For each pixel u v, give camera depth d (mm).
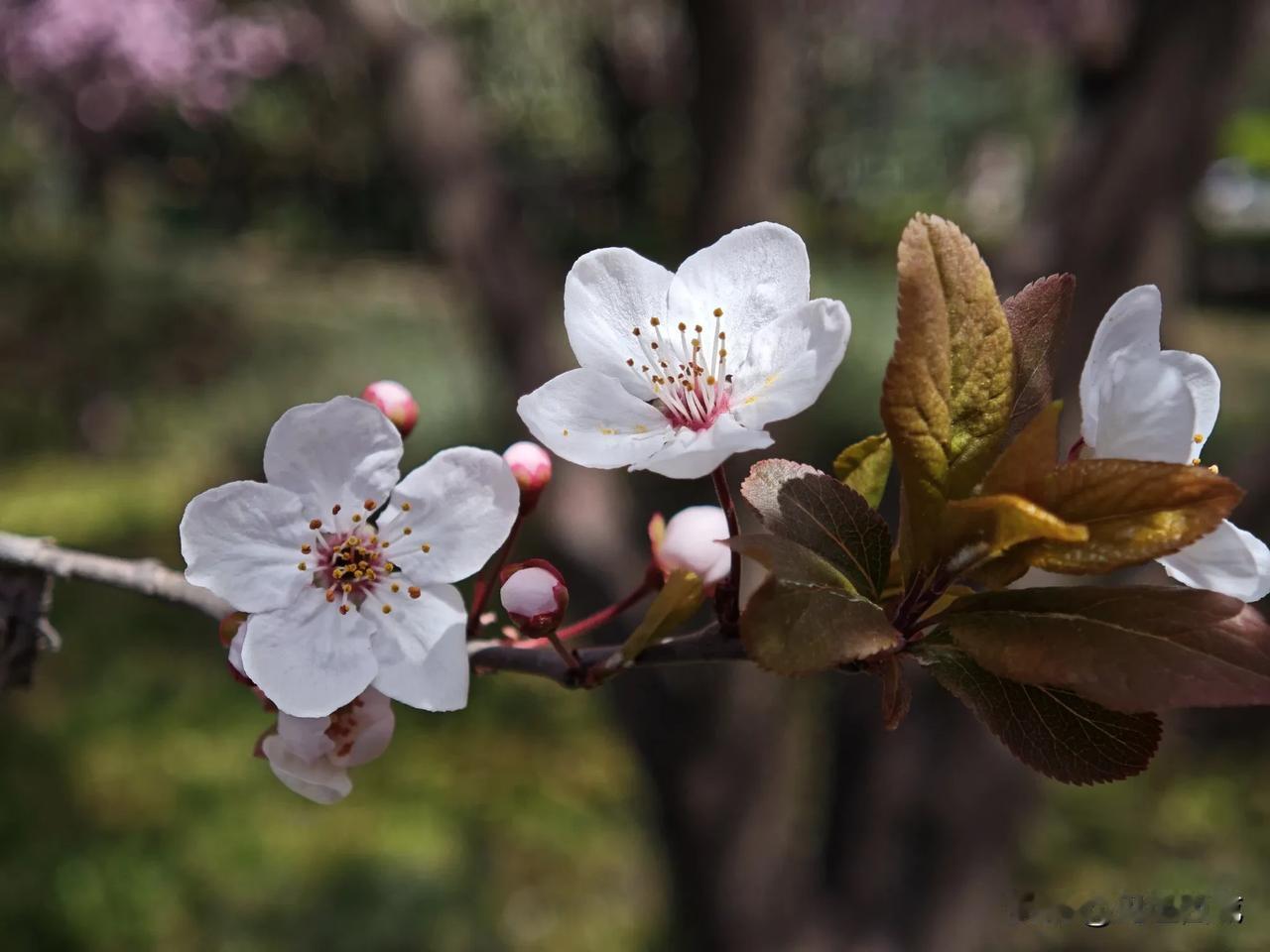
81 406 11281
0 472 10602
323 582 1250
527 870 5645
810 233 16938
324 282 15602
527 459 1382
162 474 10602
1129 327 1038
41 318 11523
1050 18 8781
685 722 3949
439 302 14352
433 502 1274
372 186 18109
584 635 3930
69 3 12039
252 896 5250
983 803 3820
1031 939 5125
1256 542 1104
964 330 1052
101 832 5543
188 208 17922
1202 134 3385
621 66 14141
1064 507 1004
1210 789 6254
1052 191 3553
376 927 5121
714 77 3746
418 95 4074
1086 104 3580
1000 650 1010
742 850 3945
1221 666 939
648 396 1226
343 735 1264
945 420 1051
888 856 3875
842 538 1102
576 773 6477
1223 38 3352
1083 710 1066
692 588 1224
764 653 996
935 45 11016
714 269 1243
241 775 6125
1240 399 10578
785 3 3828
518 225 4180
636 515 5598
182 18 12609
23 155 13461
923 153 17703
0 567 1655
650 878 5543
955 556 1055
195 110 13930
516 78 15617
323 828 5781
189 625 7812
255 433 10789
